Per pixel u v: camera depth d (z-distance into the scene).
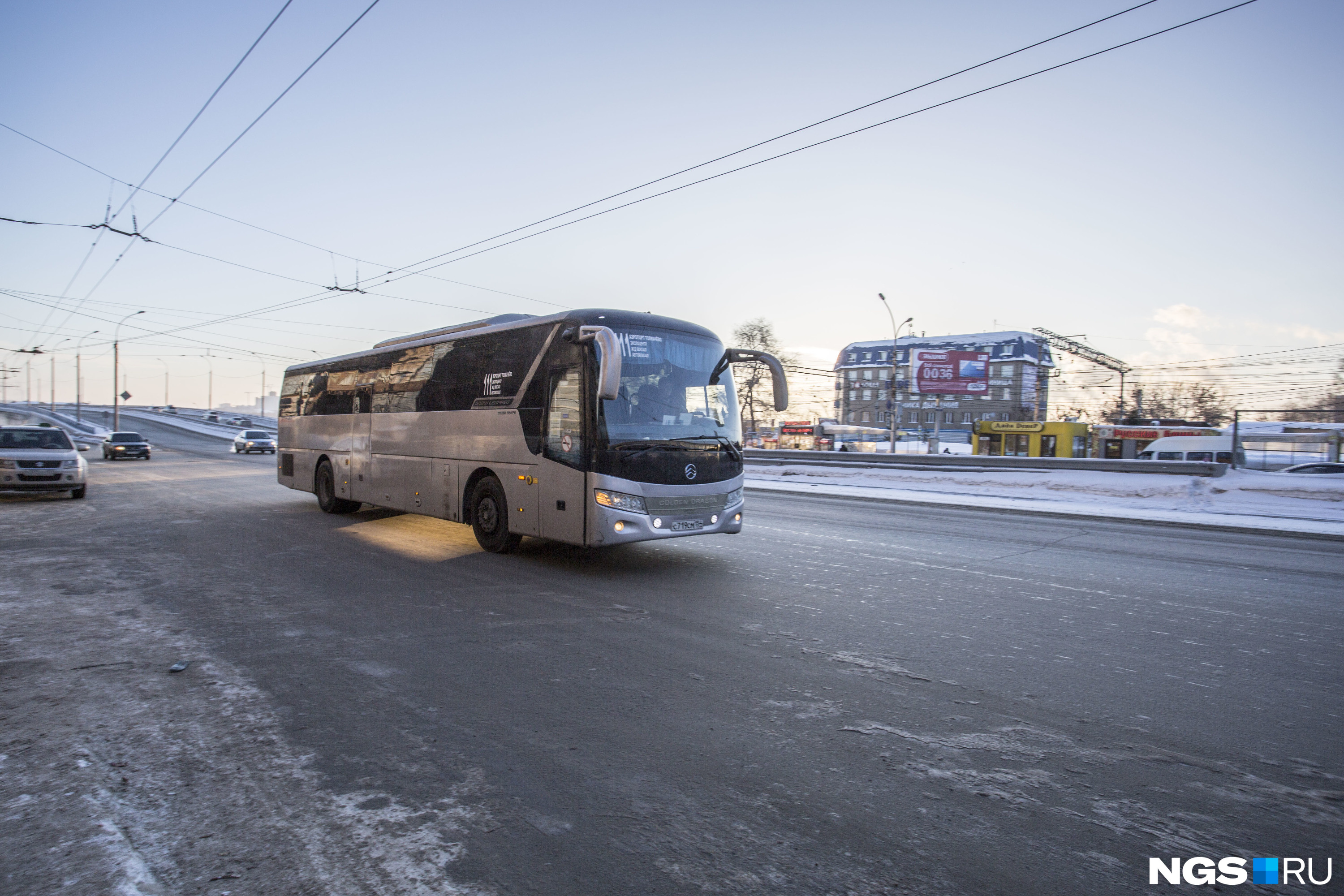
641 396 8.02
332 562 8.48
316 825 2.85
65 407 119.94
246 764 3.37
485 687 4.39
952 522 13.71
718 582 7.55
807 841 2.76
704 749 3.56
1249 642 5.59
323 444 13.36
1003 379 81.06
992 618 6.19
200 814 2.93
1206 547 11.02
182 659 4.91
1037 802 3.08
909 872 2.57
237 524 11.77
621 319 8.18
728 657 5.01
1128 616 6.35
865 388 92.44
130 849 2.68
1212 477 18.62
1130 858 2.68
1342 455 32.38
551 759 3.44
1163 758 3.52
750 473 28.44
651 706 4.12
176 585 7.19
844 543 10.41
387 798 3.06
